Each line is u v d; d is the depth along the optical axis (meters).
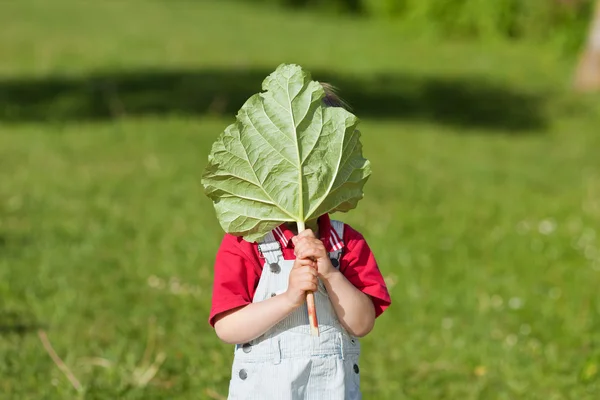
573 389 7.08
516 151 17.66
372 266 4.30
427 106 21.97
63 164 14.64
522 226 12.09
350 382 4.21
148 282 9.16
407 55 29.06
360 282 4.25
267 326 4.05
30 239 10.42
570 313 8.81
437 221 12.12
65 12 38.06
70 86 22.20
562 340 8.13
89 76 23.70
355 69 26.28
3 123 18.08
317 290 4.14
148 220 11.55
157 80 23.44
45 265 9.43
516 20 31.03
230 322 4.11
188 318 8.22
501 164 16.38
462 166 15.98
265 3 45.38
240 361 4.21
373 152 16.81
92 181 13.55
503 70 26.53
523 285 9.70
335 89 4.51
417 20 33.53
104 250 10.17
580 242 11.37
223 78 24.11
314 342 4.14
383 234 11.27
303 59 27.84
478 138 18.78
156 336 7.83
